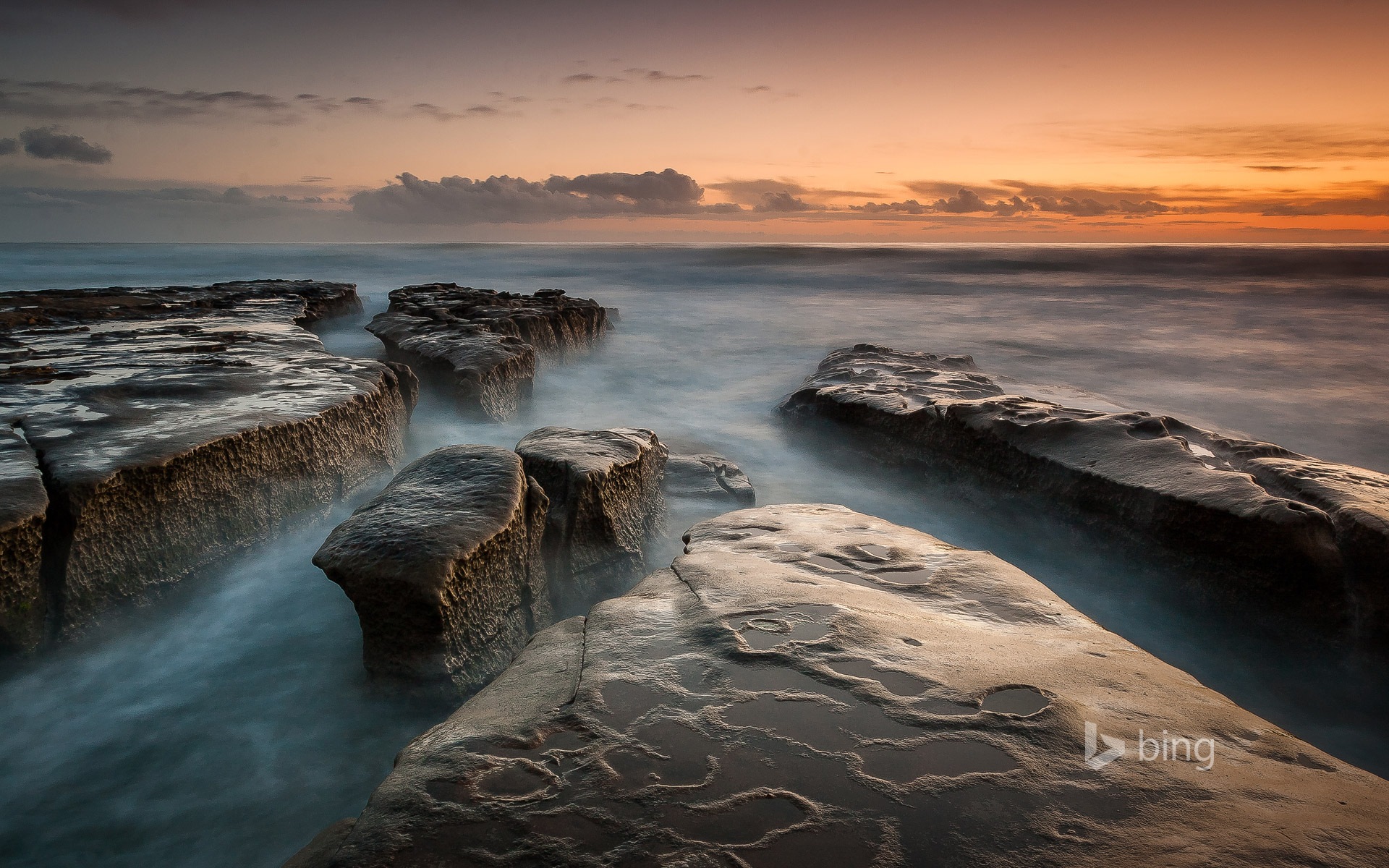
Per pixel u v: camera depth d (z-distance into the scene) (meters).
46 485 4.01
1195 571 4.89
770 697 2.64
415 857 1.95
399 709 3.54
